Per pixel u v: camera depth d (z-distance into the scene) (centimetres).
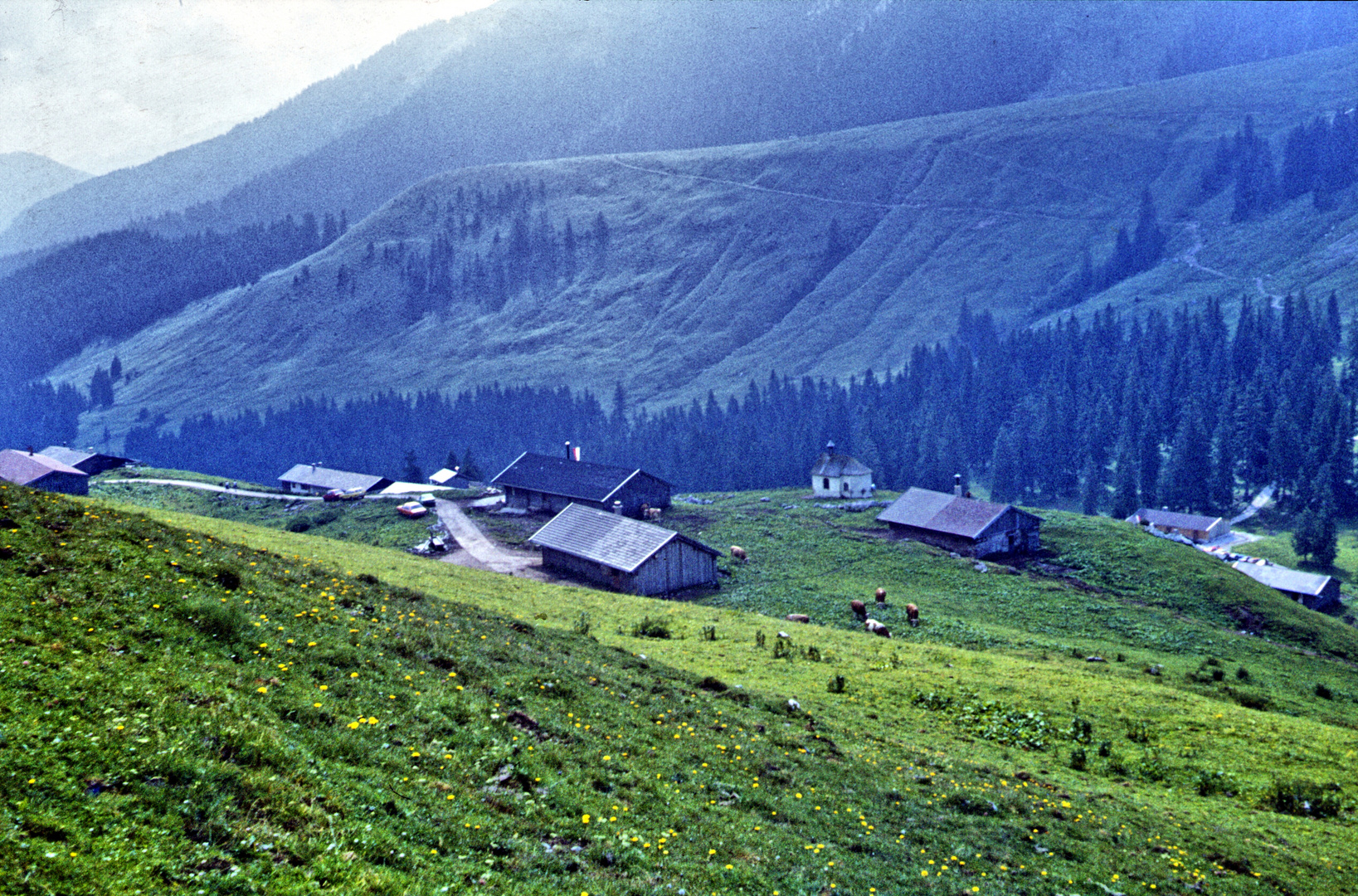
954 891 1923
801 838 2005
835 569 9675
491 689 2269
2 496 2227
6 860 983
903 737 3416
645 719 2548
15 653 1468
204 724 1452
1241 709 4697
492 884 1344
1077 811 2714
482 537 10750
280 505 13688
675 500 13900
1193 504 18900
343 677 1948
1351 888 2448
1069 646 7088
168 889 1052
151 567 2133
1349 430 18612
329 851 1256
